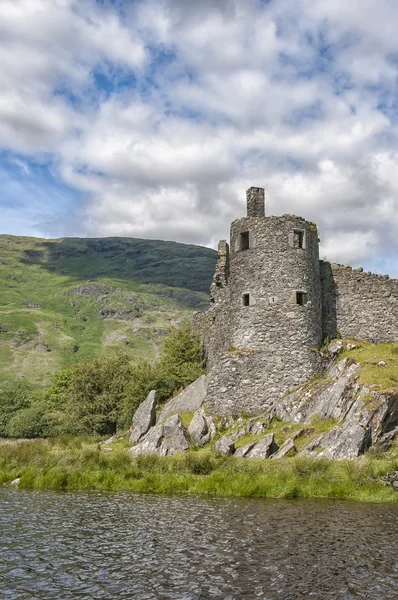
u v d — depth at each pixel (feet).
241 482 71.41
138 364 163.73
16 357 589.73
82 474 79.61
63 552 43.88
